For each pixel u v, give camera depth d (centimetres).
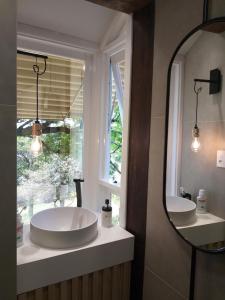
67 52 174
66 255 120
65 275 121
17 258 114
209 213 96
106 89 185
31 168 169
